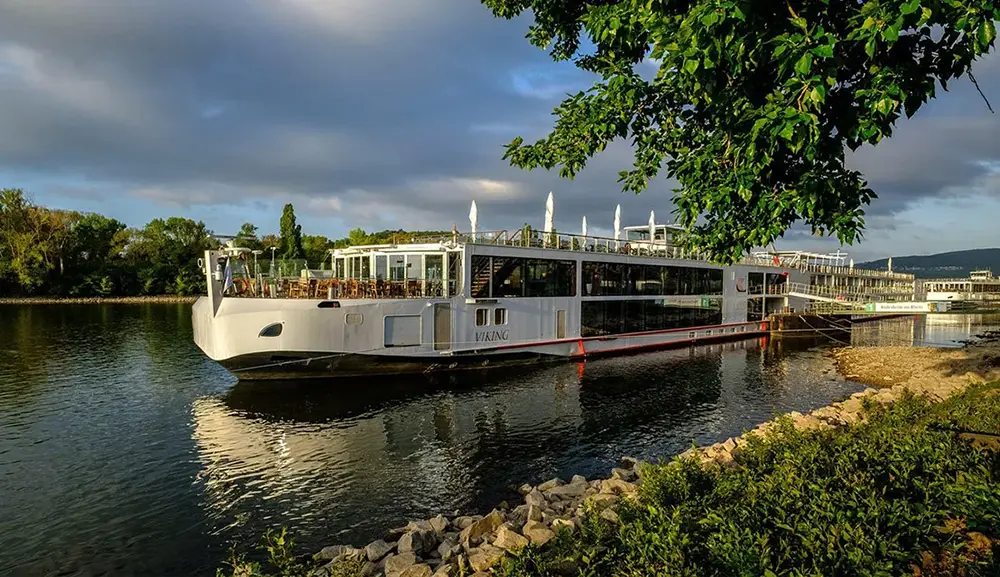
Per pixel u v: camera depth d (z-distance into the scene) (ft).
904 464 24.99
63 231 318.04
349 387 88.79
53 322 195.42
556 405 81.05
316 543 40.55
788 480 24.02
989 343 154.81
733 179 21.09
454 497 48.85
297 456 58.95
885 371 111.34
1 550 39.58
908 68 16.65
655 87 22.89
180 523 43.62
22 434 65.62
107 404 79.51
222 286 87.25
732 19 16.39
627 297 133.08
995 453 27.48
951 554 18.97
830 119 19.11
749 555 18.33
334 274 126.21
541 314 113.39
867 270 279.90
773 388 95.14
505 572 24.04
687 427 70.49
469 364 103.96
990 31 14.51
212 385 91.15
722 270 162.20
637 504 28.84
